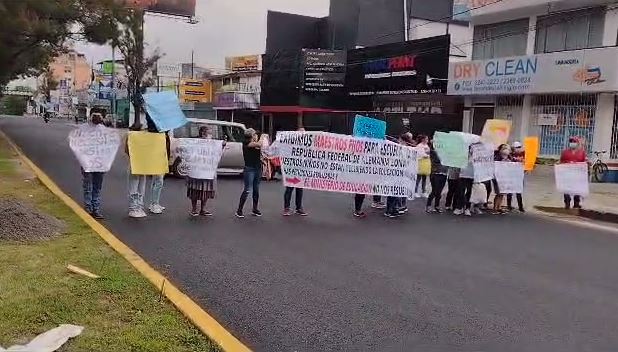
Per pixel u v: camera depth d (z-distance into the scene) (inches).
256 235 368.8
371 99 1190.9
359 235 387.2
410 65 1069.8
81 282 226.2
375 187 472.4
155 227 378.6
